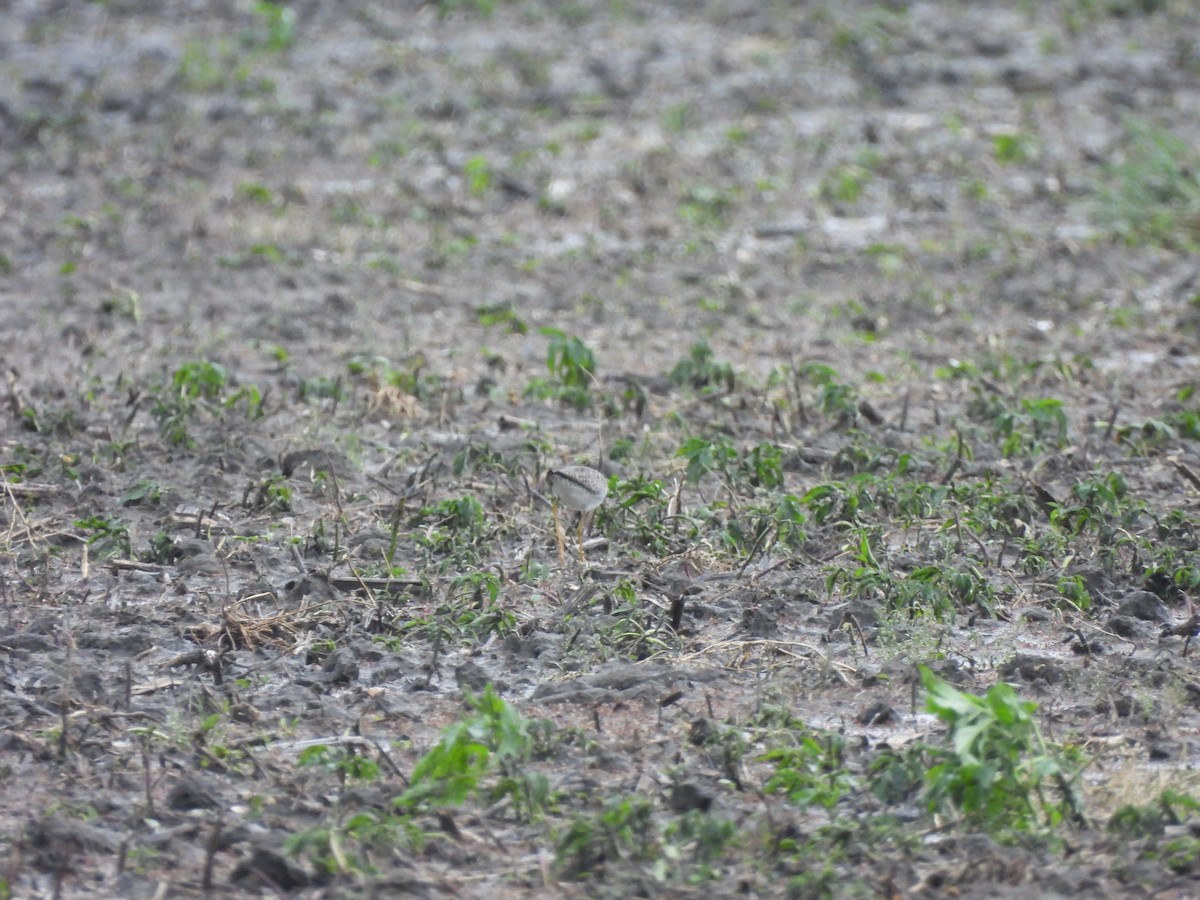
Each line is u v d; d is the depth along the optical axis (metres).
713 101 35.03
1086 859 10.17
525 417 19.23
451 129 32.84
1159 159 29.42
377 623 13.58
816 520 15.57
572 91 35.16
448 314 23.55
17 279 24.41
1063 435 17.70
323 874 9.95
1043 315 23.98
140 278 24.64
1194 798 10.85
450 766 10.60
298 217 27.50
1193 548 15.20
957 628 13.86
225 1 41.38
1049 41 39.00
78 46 37.38
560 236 27.42
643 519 15.49
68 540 15.30
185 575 14.62
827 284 25.27
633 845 10.13
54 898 9.77
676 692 12.37
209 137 31.72
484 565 14.88
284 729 11.90
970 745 10.41
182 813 10.73
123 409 19.09
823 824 10.63
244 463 17.36
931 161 31.44
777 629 13.60
